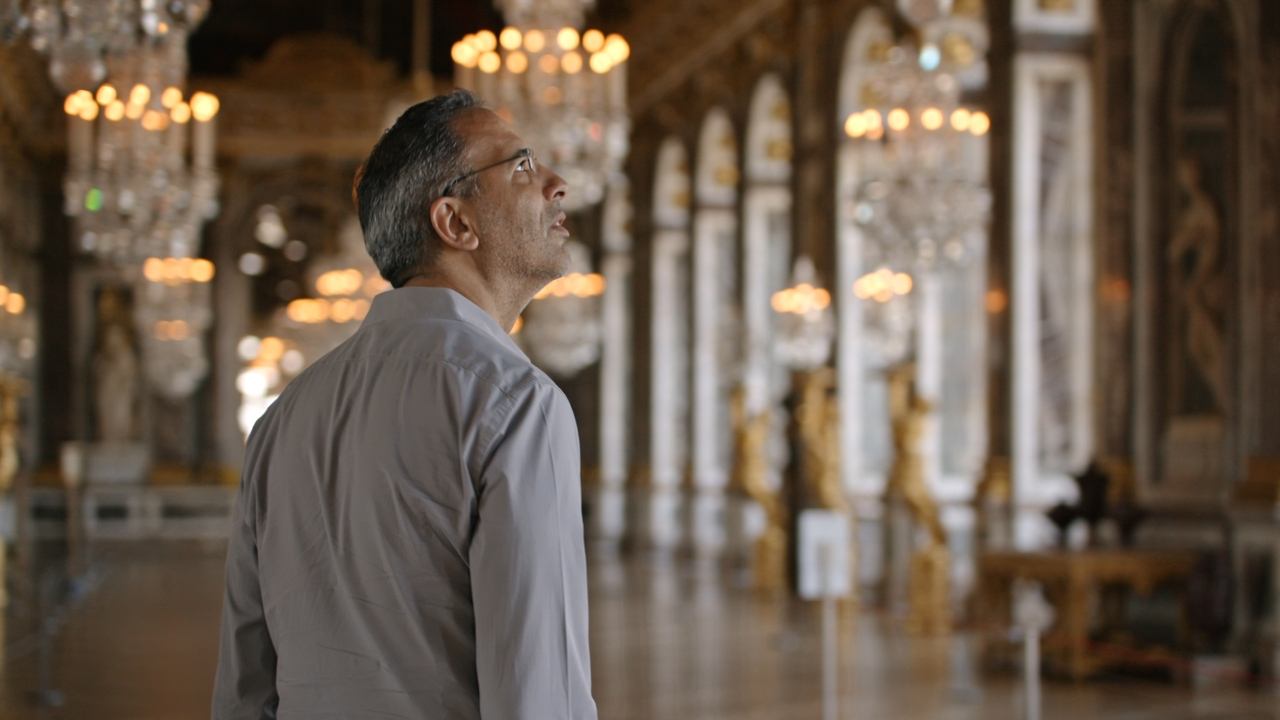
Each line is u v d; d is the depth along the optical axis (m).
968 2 15.77
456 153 2.42
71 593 19.05
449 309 2.33
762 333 22.11
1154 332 13.03
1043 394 14.79
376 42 35.81
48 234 31.17
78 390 31.23
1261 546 11.34
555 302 24.28
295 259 38.47
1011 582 12.21
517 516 2.11
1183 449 12.63
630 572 23.05
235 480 31.92
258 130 32.34
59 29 9.09
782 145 22.31
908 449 14.98
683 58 24.67
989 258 15.19
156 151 12.45
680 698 10.68
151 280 23.03
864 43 18.39
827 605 9.93
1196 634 11.58
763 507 19.33
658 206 26.77
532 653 2.07
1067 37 14.95
